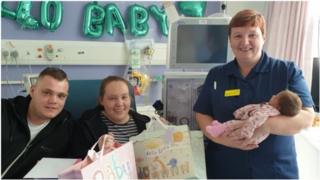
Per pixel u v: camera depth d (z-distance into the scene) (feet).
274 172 4.65
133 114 5.86
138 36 10.03
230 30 4.64
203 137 4.98
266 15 9.62
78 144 5.33
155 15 10.11
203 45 6.25
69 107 6.23
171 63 6.30
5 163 5.07
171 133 4.19
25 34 9.04
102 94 5.65
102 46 9.66
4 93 9.01
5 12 8.68
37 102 5.18
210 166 5.10
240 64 4.84
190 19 6.15
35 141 5.18
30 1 8.93
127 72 9.91
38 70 9.26
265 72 4.74
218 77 5.04
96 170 3.43
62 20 9.32
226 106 4.85
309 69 8.59
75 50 9.43
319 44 8.24
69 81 6.31
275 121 4.14
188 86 5.87
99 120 5.52
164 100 5.87
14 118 5.31
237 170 4.82
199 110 5.18
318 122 7.14
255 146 4.36
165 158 4.15
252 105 4.51
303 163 6.90
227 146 4.69
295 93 4.46
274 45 9.04
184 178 4.13
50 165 4.21
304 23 8.48
